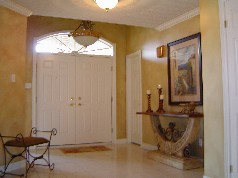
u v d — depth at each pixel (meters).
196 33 4.18
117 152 5.23
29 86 5.62
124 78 6.57
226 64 3.01
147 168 3.98
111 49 6.54
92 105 6.26
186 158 4.02
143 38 5.80
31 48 5.71
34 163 4.32
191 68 4.28
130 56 6.36
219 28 3.12
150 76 5.49
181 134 4.36
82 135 6.14
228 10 3.03
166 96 4.94
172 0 3.69
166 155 4.31
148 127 5.50
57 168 4.00
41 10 4.06
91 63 6.30
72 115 6.07
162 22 4.76
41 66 5.86
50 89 5.91
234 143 2.93
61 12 4.16
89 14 4.26
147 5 3.88
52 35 5.94
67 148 5.68
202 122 4.07
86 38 4.64
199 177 3.50
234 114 2.93
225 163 2.99
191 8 4.04
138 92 6.10
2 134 3.66
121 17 4.43
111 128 6.41
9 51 3.82
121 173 3.72
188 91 4.34
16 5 3.81
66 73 6.07
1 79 3.67
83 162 4.40
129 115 6.45
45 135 5.79
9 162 3.63
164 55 5.01
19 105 3.99
